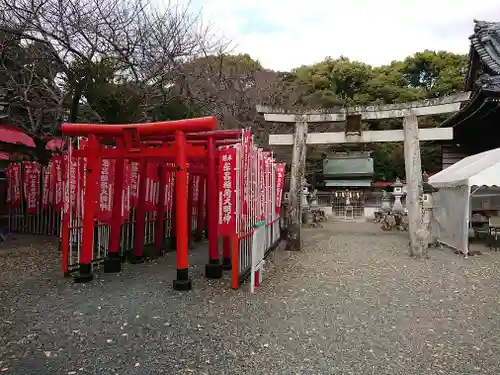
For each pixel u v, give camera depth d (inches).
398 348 168.6
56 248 413.4
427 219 523.2
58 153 478.9
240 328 190.7
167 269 326.6
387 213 813.2
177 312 213.9
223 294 250.8
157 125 265.0
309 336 181.6
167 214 425.4
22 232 541.6
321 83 1339.8
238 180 262.7
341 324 198.4
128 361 153.6
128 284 273.9
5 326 190.2
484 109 507.8
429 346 170.9
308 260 382.6
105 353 160.9
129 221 366.9
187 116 475.5
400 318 208.4
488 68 580.7
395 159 1235.2
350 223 900.6
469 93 401.4
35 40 441.7
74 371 144.9
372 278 301.4
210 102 597.3
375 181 1229.1
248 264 298.7
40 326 190.7
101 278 291.4
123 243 361.1
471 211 561.9
